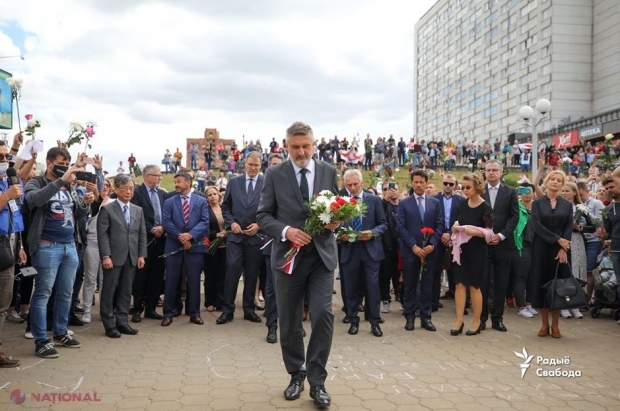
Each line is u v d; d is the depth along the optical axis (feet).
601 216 26.99
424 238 22.58
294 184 14.32
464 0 279.69
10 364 16.94
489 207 21.99
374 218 22.59
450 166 106.83
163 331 22.45
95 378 15.88
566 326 23.72
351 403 13.93
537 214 21.76
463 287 22.08
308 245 13.92
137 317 24.48
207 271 27.40
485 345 20.24
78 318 23.57
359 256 22.21
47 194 17.46
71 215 19.07
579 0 200.75
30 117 19.90
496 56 246.88
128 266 21.89
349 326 23.75
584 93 201.77
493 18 249.14
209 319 25.08
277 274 14.40
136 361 17.76
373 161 99.66
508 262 22.68
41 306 18.15
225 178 82.38
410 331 22.67
